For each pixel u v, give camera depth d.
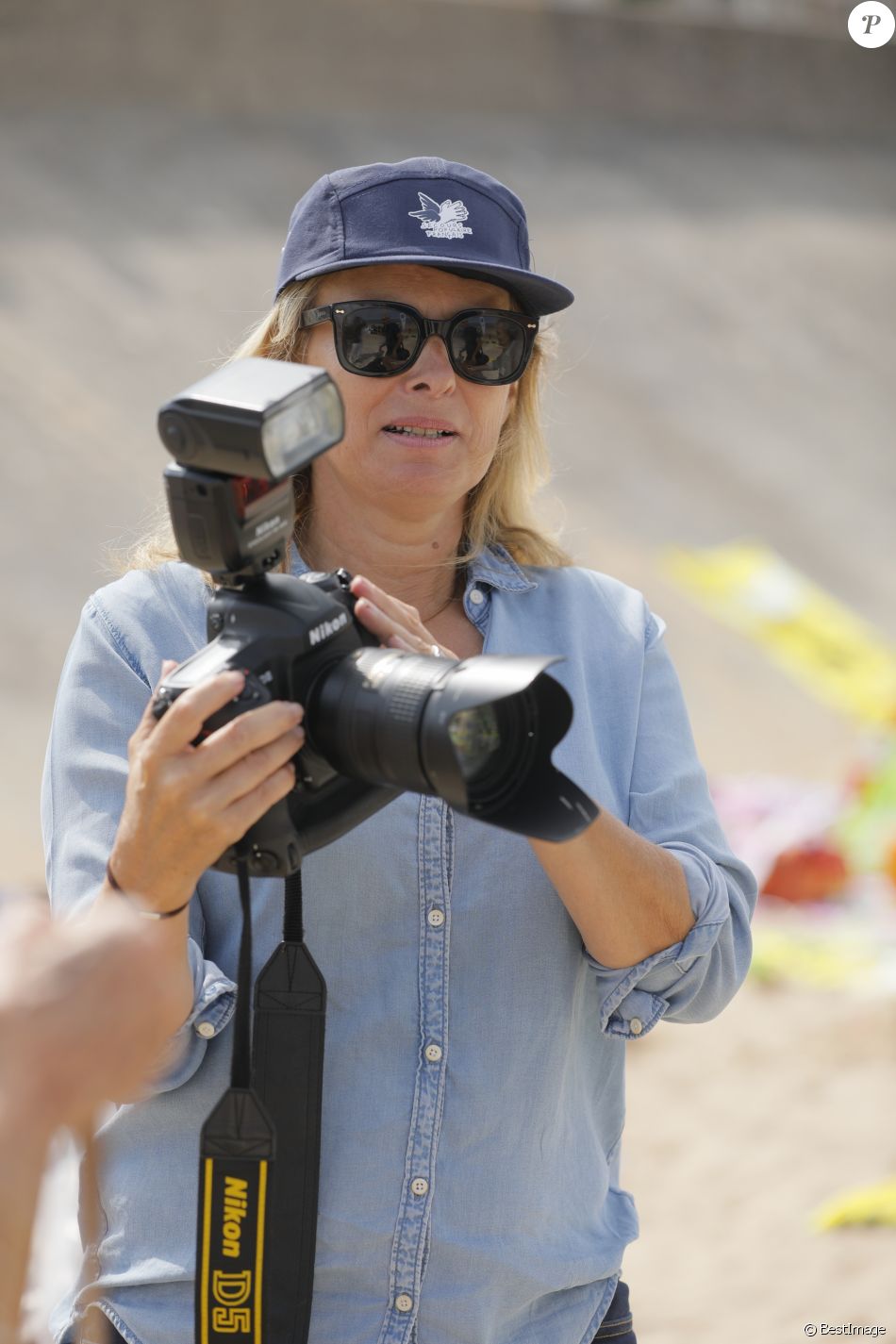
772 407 55.03
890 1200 15.42
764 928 23.06
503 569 6.34
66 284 45.09
